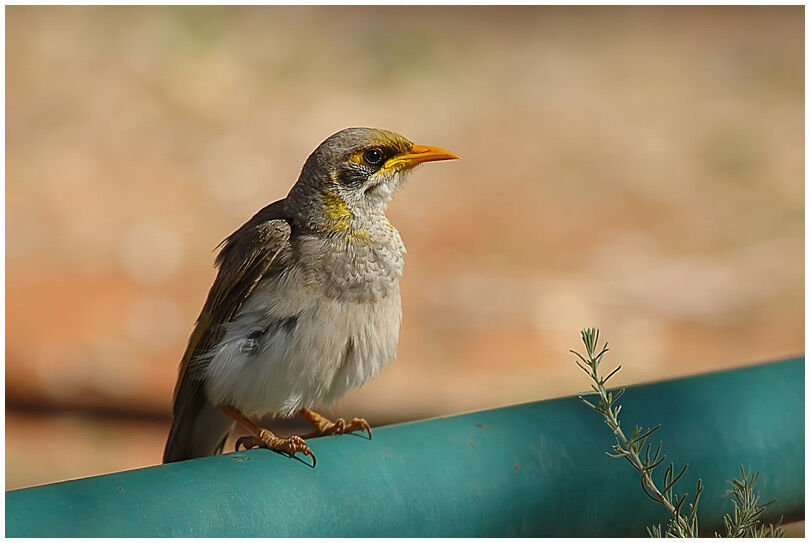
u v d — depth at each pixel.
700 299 14.35
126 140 18.30
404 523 4.71
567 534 5.07
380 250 6.18
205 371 6.24
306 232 6.15
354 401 12.01
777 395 5.59
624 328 13.62
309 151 18.59
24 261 14.76
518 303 14.17
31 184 16.75
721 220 16.61
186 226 16.06
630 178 17.92
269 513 4.47
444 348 13.15
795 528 8.20
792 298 14.40
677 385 5.49
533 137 19.19
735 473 5.32
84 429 11.73
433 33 22.72
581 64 22.06
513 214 16.69
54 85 19.55
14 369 12.38
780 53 22.41
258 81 20.56
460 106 20.27
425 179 17.61
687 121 19.88
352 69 21.31
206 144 18.44
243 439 6.14
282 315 6.02
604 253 15.64
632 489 5.12
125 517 4.22
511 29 23.23
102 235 15.62
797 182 17.73
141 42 21.11
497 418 5.18
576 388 12.30
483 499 4.85
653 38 23.17
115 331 13.30
